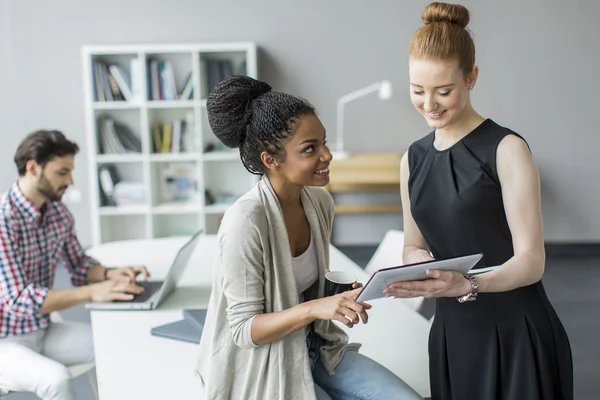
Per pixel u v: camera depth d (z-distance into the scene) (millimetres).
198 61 4859
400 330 1907
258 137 1351
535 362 1454
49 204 2432
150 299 2125
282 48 5129
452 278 1287
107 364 1688
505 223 1460
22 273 2232
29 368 2082
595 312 3861
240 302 1361
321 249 1526
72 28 5082
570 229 5305
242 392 1429
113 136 5004
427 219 1528
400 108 5207
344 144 5273
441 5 1347
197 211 5020
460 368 1533
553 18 5027
